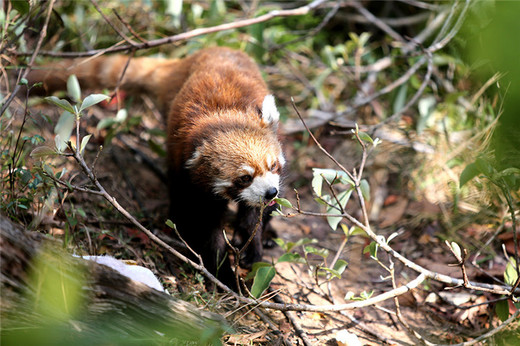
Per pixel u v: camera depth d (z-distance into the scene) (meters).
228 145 3.78
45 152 2.88
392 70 6.64
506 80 1.55
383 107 6.29
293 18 7.28
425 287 4.04
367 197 3.63
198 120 3.96
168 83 4.91
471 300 3.90
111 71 5.39
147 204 4.78
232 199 3.84
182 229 4.11
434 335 3.63
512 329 3.44
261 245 4.27
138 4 6.32
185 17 6.61
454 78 6.06
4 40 3.82
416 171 5.36
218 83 4.15
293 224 4.95
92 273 2.40
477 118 5.41
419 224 4.82
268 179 3.77
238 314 3.42
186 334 2.53
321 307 3.13
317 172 3.30
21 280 2.25
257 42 5.91
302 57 6.93
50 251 2.34
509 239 4.38
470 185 5.02
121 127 5.53
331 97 6.44
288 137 6.01
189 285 3.63
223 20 6.39
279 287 3.96
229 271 3.96
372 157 5.48
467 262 4.29
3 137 4.16
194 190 3.96
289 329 3.43
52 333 2.19
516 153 3.08
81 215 3.67
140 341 2.42
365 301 3.15
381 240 3.34
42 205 3.53
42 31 3.56
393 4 7.02
